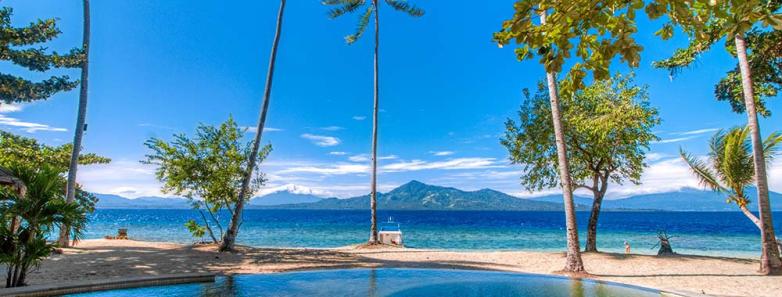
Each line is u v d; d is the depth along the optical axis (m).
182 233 44.12
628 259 16.22
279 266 13.66
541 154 19.75
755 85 14.63
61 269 11.65
